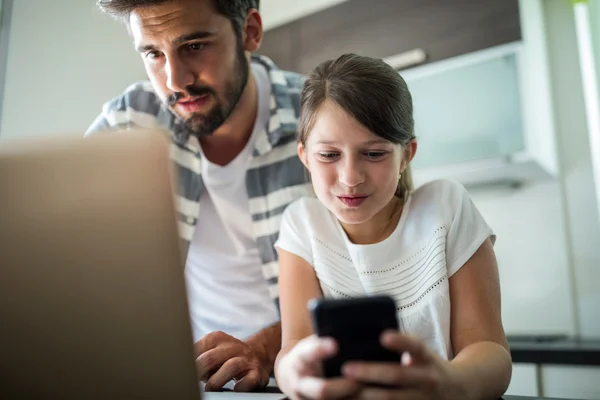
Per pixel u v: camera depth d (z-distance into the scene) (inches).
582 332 78.2
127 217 18.2
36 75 82.6
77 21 86.7
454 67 80.0
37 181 18.6
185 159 47.3
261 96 48.1
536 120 73.6
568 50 81.4
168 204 18.1
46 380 19.2
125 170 18.1
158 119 48.6
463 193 34.1
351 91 28.8
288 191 46.8
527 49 74.4
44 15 83.8
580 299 78.9
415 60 82.7
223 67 40.4
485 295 30.8
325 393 17.1
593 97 79.1
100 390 18.9
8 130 79.2
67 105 84.6
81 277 18.5
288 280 35.0
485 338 29.0
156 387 18.6
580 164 80.0
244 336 49.2
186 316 18.4
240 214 48.8
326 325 18.0
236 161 47.2
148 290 18.3
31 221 18.6
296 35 94.8
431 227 33.0
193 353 18.5
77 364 18.9
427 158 82.0
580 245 79.6
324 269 34.5
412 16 84.0
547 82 77.0
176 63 38.3
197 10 37.6
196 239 50.0
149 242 18.1
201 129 42.6
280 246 36.7
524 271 83.1
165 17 36.8
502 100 75.9
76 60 85.9
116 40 89.5
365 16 88.1
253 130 47.2
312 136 30.7
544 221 82.2
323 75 31.2
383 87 29.7
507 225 85.1
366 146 29.0
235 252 49.6
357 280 34.5
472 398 20.8
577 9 80.8
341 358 17.9
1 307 19.0
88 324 18.6
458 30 79.7
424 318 32.4
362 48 88.0
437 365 18.4
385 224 35.0
